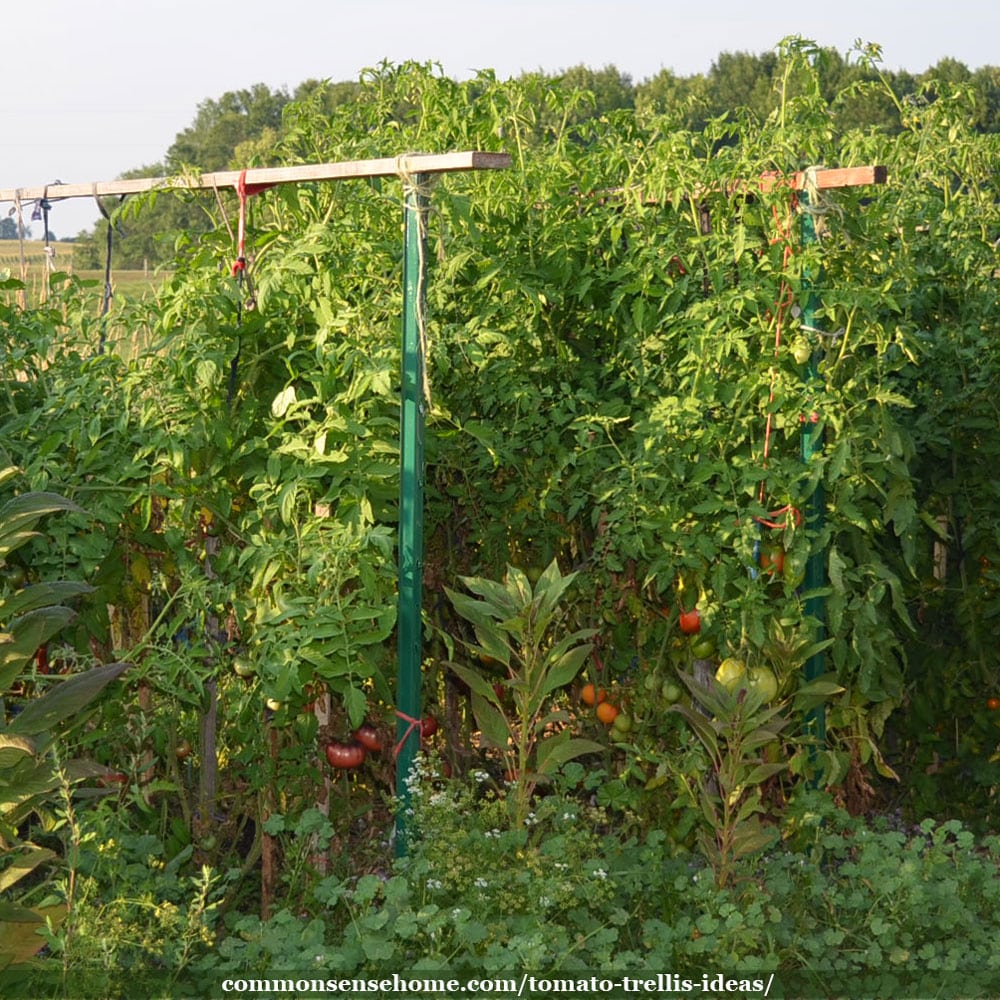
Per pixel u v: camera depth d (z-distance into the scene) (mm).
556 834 4352
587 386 4922
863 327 4480
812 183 4348
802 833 4441
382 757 4527
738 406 4551
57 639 4301
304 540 4055
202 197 4957
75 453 4352
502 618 4207
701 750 4457
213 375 4184
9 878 3404
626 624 4801
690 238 4629
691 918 4113
